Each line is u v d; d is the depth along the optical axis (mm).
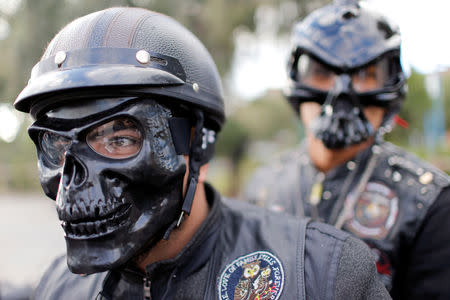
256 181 1688
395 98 1324
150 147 736
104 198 707
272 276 804
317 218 1410
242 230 923
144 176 732
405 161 1347
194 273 853
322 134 1270
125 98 728
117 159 723
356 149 1363
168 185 776
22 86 2867
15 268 3559
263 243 872
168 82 765
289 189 1520
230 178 6969
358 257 804
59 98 726
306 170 1527
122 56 759
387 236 1227
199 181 896
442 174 1260
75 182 710
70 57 757
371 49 1276
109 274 884
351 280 772
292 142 7938
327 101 1299
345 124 1249
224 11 3111
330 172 1414
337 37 1308
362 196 1327
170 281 829
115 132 743
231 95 4227
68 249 729
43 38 2768
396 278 1200
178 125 804
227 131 6266
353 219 1310
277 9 3178
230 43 3324
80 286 955
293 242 852
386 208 1269
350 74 1271
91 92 713
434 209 1184
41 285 1027
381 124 1387
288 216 953
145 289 836
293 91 1428
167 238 795
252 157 9508
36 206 7750
